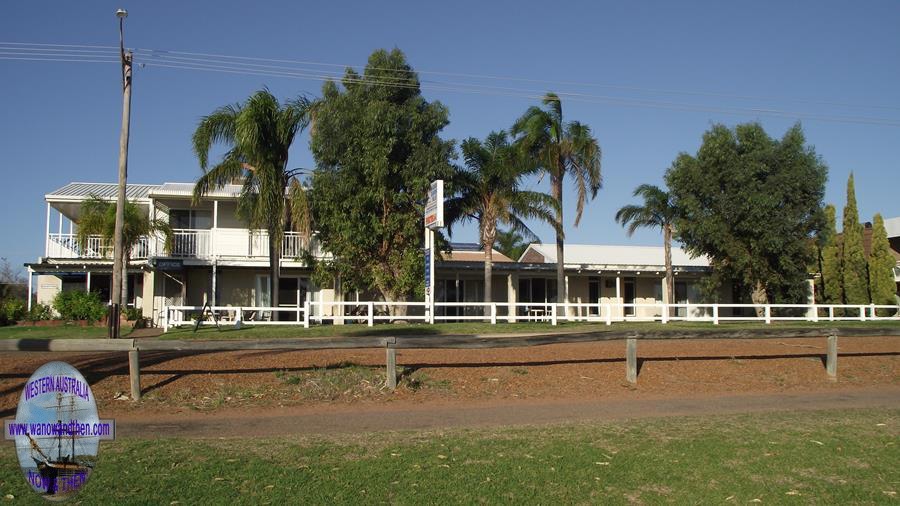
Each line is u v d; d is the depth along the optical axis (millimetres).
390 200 23875
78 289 29625
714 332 14547
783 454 8422
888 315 35938
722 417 10859
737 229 31062
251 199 24750
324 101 23984
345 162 23656
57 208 30172
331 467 7555
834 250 39094
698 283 34625
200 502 6395
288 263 28016
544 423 10320
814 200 31234
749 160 30984
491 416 10883
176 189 28906
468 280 33531
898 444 9000
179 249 27781
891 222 44688
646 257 38938
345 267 24266
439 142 24031
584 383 13523
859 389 14141
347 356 14211
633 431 9633
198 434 9398
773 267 31516
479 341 13125
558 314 33656
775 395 13312
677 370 14719
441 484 7043
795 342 18438
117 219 19219
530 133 27141
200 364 13211
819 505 6793
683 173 32406
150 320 26922
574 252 38375
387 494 6727
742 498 6910
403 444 8703
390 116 23156
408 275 24297
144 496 6512
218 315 25125
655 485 7223
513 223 27844
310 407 11422
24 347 11305
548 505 6582
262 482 6969
